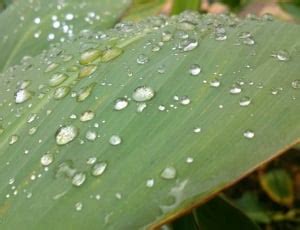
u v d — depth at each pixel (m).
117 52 0.14
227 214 0.18
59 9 0.23
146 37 0.15
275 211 0.36
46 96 0.14
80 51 0.16
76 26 0.22
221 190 0.10
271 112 0.11
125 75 0.13
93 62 0.14
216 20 0.16
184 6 0.26
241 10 0.33
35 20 0.23
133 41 0.15
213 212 0.18
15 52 0.22
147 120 0.12
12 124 0.14
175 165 0.11
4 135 0.13
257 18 0.16
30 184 0.12
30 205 0.11
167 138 0.11
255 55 0.13
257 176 0.39
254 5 0.35
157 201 0.10
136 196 0.10
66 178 0.11
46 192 0.11
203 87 0.12
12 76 0.16
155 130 0.12
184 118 0.12
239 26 0.15
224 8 0.37
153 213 0.10
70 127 0.12
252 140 0.11
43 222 0.11
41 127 0.13
